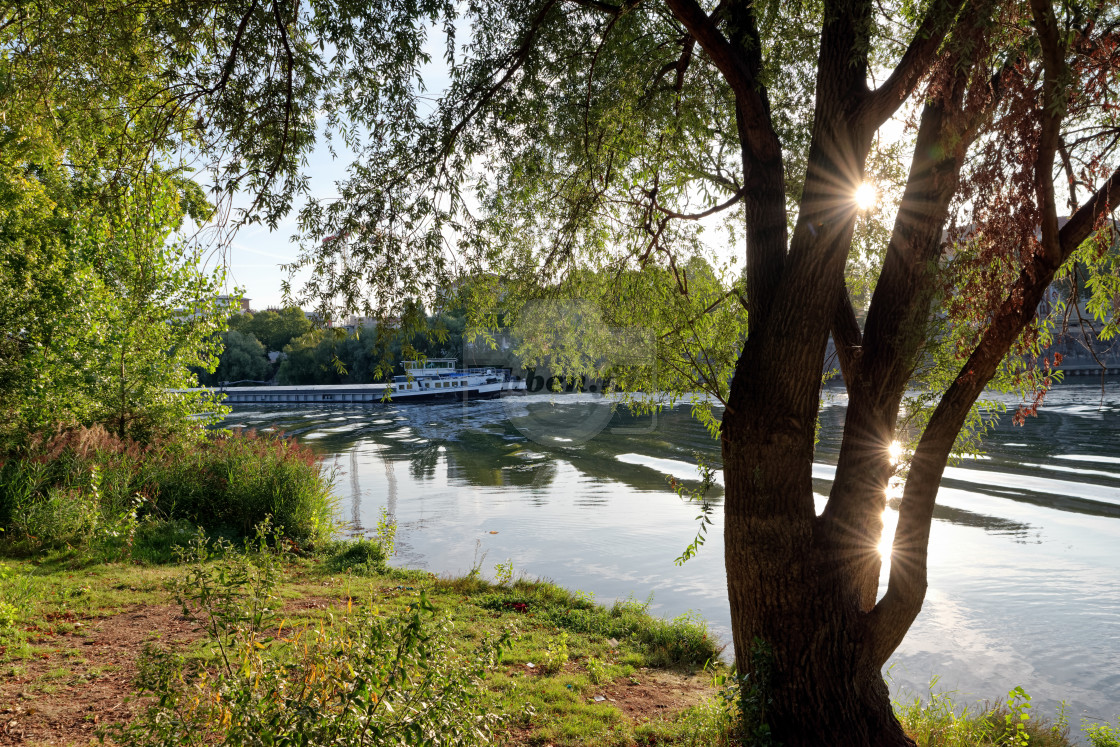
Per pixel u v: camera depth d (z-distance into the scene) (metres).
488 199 5.85
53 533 10.32
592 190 6.50
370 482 24.34
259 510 12.60
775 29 5.97
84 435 12.67
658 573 13.20
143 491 12.37
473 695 3.17
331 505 15.16
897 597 4.52
